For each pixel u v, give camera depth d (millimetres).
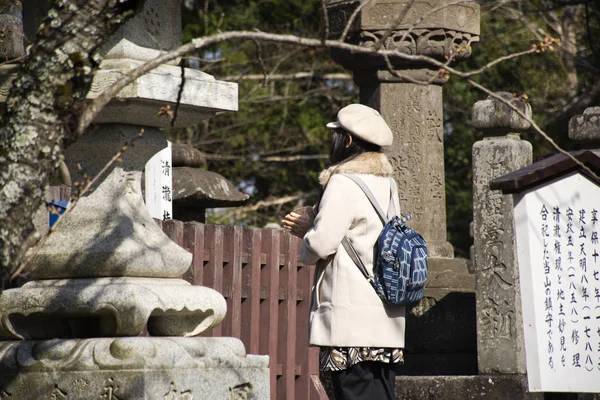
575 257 11367
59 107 7215
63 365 8609
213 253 12000
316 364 13484
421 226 17672
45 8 9359
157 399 8422
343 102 38562
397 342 9625
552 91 36438
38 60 7223
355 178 9633
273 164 38750
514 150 14422
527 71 37062
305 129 37500
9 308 9000
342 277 9508
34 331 9211
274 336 12812
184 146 17250
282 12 37281
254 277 12523
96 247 8906
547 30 36938
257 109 36781
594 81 34594
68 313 8789
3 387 8867
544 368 11180
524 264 11266
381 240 9484
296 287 13242
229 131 36969
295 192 39594
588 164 11336
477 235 14578
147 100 8797
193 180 16656
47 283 9094
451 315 16672
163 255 9258
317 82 38844
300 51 35531
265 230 12836
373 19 17266
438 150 17891
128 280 8898
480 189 14586
